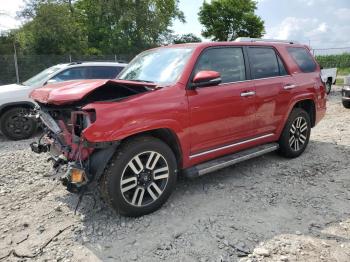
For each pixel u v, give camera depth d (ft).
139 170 12.34
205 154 14.40
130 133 11.63
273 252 10.41
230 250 10.59
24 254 10.71
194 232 11.62
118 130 11.35
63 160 12.73
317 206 13.35
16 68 62.80
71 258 10.44
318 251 10.42
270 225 11.98
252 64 16.42
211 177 16.44
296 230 11.61
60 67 28.66
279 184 15.56
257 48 17.01
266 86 16.61
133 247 10.89
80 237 11.53
